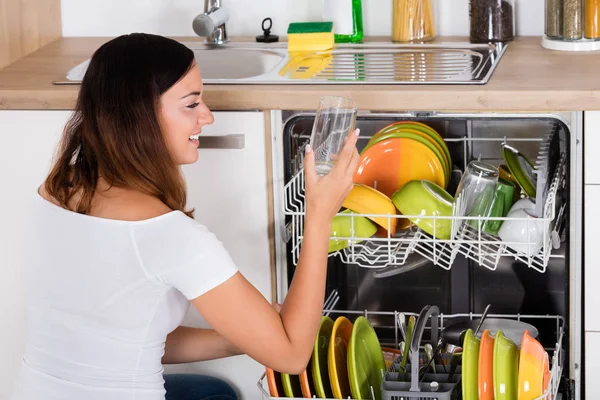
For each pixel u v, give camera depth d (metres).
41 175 2.31
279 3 2.85
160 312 1.67
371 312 2.52
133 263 1.61
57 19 2.92
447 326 2.31
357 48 2.65
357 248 2.45
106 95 1.62
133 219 1.62
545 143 2.26
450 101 2.09
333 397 2.10
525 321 2.45
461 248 2.41
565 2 2.44
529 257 2.09
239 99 2.17
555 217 2.28
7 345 2.46
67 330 1.68
